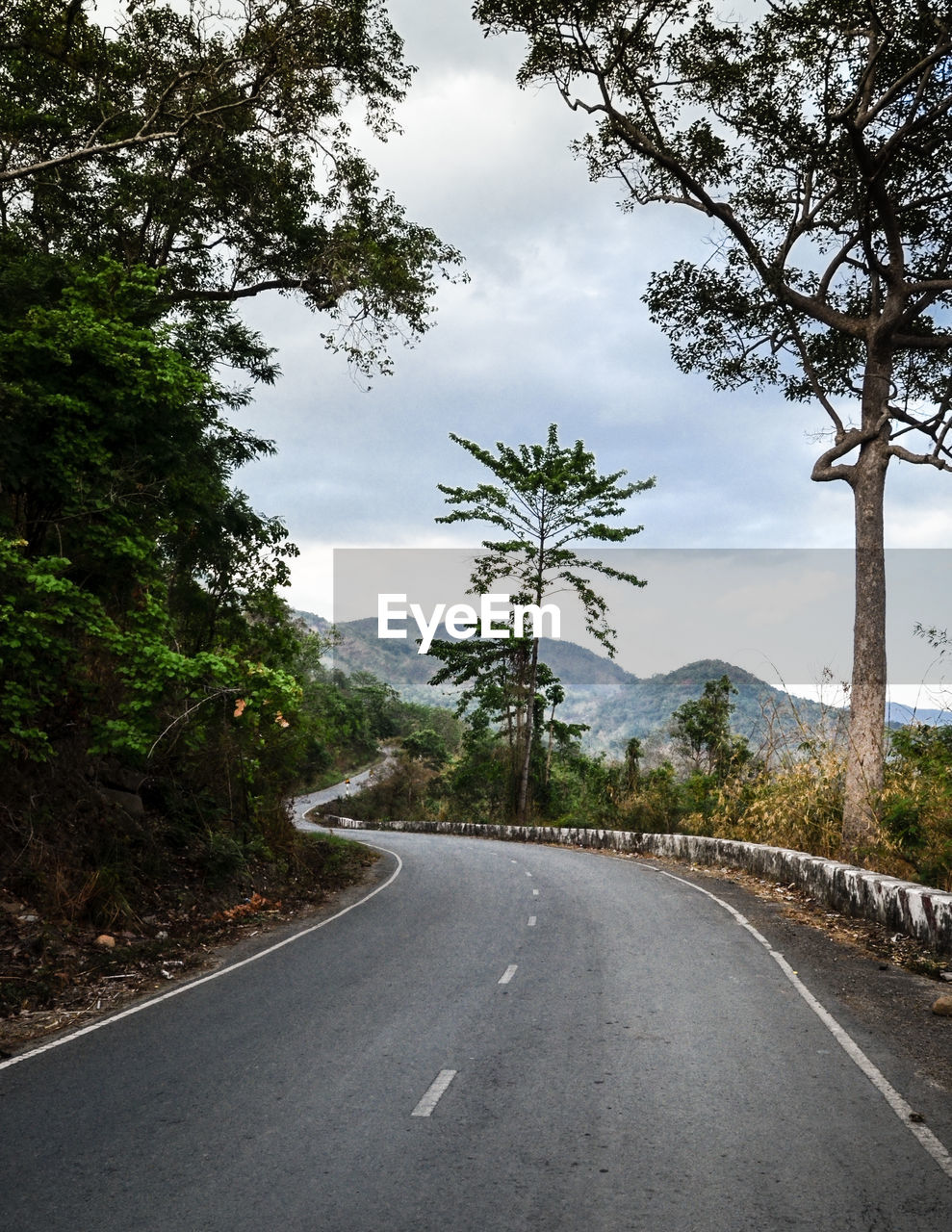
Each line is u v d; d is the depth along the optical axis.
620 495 43.53
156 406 12.92
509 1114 5.43
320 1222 4.09
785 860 17.72
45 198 19.09
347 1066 6.40
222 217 21.64
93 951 10.84
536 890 17.38
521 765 45.25
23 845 12.12
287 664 20.19
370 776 78.31
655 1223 4.05
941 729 18.61
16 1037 7.66
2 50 15.79
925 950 10.84
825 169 19.86
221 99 16.11
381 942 11.84
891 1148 4.89
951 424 19.64
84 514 12.02
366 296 20.73
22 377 11.95
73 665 12.12
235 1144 5.00
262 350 21.00
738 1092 5.79
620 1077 6.11
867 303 22.66
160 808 16.84
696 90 19.70
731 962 10.13
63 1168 4.74
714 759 30.36
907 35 18.41
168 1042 7.18
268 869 18.47
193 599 18.66
